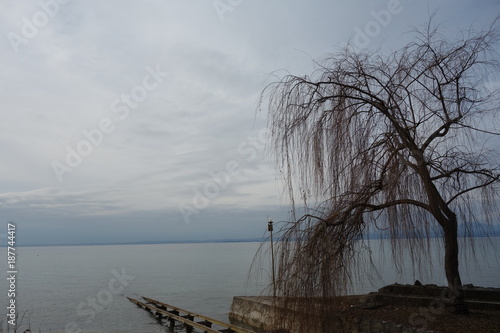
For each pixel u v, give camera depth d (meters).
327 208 10.53
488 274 28.50
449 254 10.79
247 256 141.38
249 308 18.72
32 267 93.81
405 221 11.04
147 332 21.14
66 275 68.44
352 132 10.73
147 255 175.50
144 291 42.16
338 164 10.53
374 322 10.53
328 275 10.09
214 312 27.27
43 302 34.06
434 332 9.31
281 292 10.46
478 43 10.72
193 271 72.44
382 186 10.68
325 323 10.16
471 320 9.88
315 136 10.60
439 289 11.80
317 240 10.29
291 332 10.52
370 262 10.82
